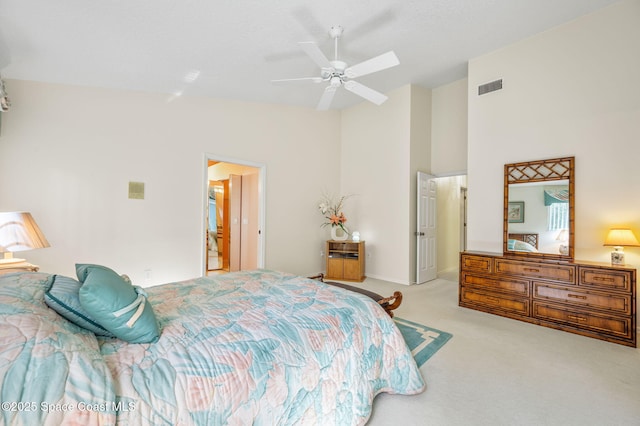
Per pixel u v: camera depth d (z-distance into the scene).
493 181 3.63
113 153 3.32
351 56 3.42
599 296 2.62
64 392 0.80
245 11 2.40
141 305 1.24
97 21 2.26
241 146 4.35
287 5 2.40
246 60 3.15
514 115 3.46
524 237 3.31
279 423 1.17
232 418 1.04
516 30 3.17
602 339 2.59
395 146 4.85
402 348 1.83
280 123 4.81
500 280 3.23
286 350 1.30
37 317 0.98
